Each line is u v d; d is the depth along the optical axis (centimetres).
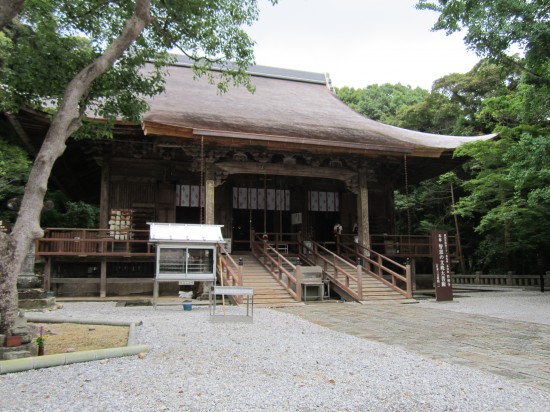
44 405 413
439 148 1836
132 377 509
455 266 3219
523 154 1373
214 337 777
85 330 830
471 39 1313
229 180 2053
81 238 1479
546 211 1842
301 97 2562
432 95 3359
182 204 1931
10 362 533
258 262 1759
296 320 1033
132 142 1762
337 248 2045
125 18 971
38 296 1217
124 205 1814
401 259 2055
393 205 2297
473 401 445
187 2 963
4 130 1897
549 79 1305
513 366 604
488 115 2708
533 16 1220
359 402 435
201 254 1234
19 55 884
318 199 2220
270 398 441
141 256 1552
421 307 1345
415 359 632
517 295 1792
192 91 2155
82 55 925
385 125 2361
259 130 1620
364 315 1148
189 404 419
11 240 614
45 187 659
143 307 1273
